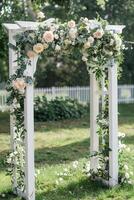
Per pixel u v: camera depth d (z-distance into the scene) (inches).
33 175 257.6
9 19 553.3
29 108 253.8
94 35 262.1
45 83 1025.5
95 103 293.1
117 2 820.0
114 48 266.8
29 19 560.7
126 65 908.6
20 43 250.4
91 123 295.4
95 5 808.9
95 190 279.3
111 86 279.0
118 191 273.1
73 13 630.5
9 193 278.7
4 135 509.7
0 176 316.5
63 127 565.6
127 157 350.6
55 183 294.2
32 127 255.3
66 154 394.6
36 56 253.4
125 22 823.7
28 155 255.3
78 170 324.2
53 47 255.6
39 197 267.0
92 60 271.6
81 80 955.3
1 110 743.1
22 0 569.6
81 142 458.9
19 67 251.6
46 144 451.2
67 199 263.7
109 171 283.4
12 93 255.3
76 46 263.3
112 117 280.1
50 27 254.1
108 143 285.3
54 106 637.3
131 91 902.4
